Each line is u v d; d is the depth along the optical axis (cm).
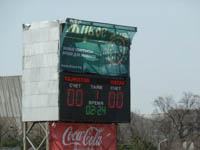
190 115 14850
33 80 5616
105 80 5675
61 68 5444
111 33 5744
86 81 5562
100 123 5831
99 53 5672
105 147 5841
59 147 5591
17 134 11388
